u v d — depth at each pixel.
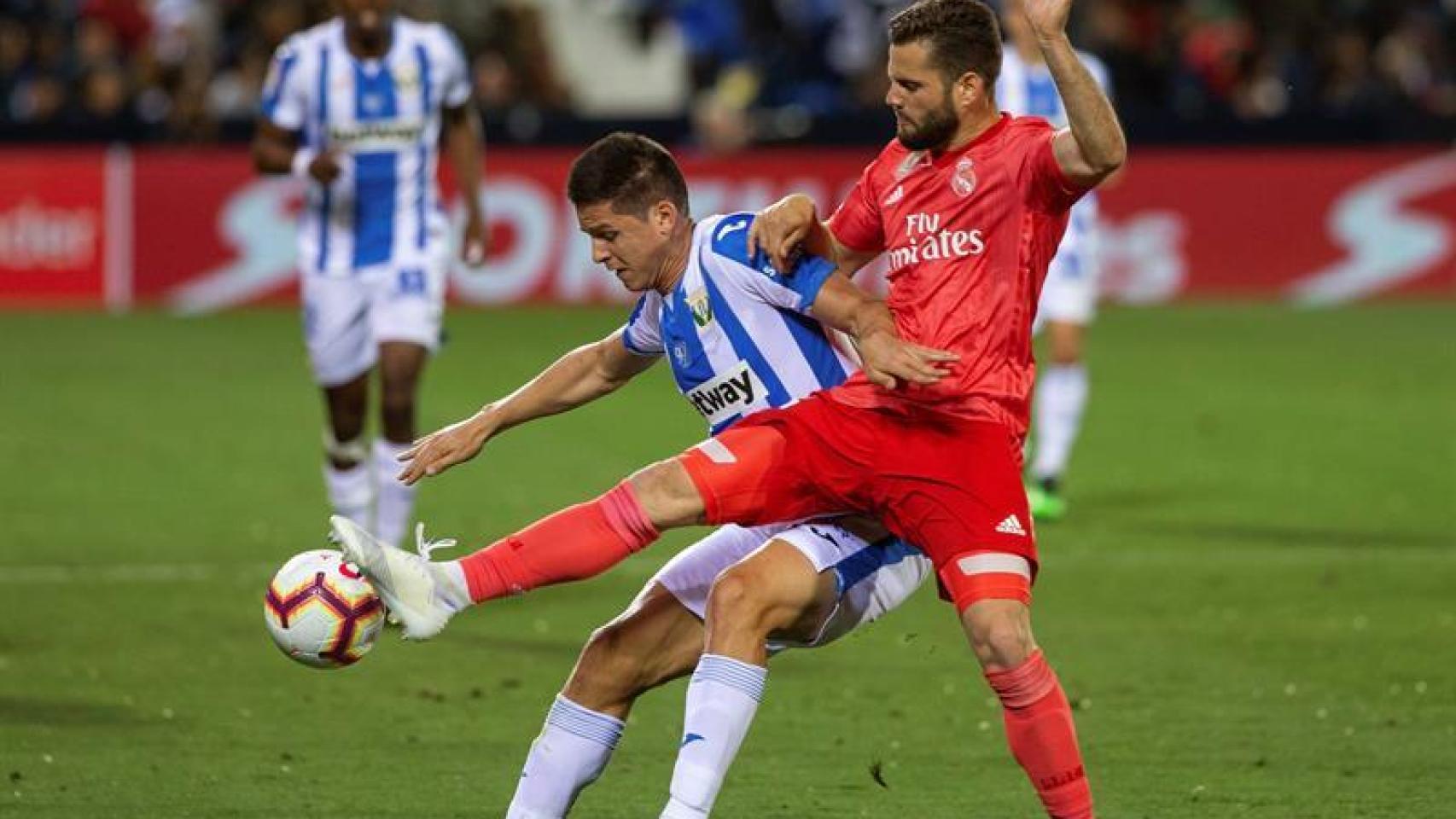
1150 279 66.62
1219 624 29.78
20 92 68.19
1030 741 17.53
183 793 21.55
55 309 62.78
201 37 70.88
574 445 44.50
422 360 32.19
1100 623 29.91
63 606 30.52
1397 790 21.81
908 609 31.11
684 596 18.56
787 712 25.16
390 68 32.28
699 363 18.62
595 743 18.52
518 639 28.92
